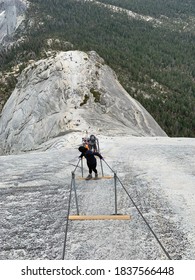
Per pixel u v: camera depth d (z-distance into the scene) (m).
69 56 55.72
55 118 43.62
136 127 47.81
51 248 7.80
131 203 10.63
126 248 7.56
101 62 61.88
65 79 50.44
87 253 7.43
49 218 9.73
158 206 10.22
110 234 8.31
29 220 9.69
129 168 16.72
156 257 7.14
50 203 11.19
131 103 55.16
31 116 49.22
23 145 45.06
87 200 11.21
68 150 25.58
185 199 10.80
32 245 8.05
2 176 15.82
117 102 50.91
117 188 12.55
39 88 53.12
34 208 10.75
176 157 19.44
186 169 15.71
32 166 18.23
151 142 28.72
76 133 34.94
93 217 9.34
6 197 12.17
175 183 12.92
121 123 45.66
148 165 17.25
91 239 8.10
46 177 15.10
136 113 52.62
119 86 60.25
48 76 53.59
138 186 12.71
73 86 48.84
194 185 12.52
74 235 8.38
